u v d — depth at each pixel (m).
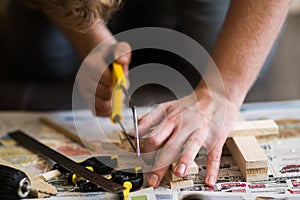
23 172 0.86
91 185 0.88
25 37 1.66
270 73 1.69
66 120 1.19
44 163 0.99
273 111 1.17
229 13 0.99
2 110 1.55
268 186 0.89
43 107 1.56
